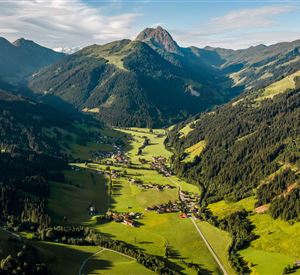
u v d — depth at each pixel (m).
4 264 171.88
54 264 192.75
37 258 189.00
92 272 192.25
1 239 194.75
